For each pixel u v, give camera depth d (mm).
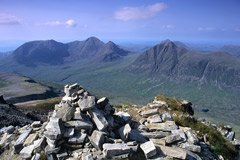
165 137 12727
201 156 11688
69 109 12625
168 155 10727
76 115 12258
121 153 10297
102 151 10547
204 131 15914
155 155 10758
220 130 20125
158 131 13938
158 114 16828
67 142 11352
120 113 17438
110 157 10133
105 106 14859
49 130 11133
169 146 11945
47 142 11320
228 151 14188
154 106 20953
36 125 15812
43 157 10695
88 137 11414
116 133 13312
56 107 14344
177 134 12586
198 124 17078
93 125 12586
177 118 17328
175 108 21375
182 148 11664
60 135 10961
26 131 14508
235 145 17562
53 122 11430
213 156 12539
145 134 13195
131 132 13211
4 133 15828
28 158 11336
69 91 14570
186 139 12859
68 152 10836
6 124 21625
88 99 13305
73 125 11797
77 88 14797
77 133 11656
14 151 12461
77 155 10469
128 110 21906
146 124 15312
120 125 14906
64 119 12141
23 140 13008
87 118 12547
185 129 14336
